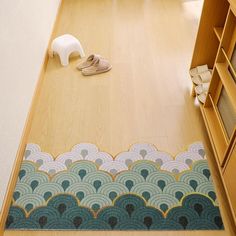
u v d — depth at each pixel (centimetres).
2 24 138
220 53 142
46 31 230
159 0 314
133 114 181
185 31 261
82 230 126
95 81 208
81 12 296
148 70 217
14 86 151
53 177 146
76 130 171
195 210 131
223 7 157
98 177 146
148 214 130
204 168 149
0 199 125
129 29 266
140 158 155
